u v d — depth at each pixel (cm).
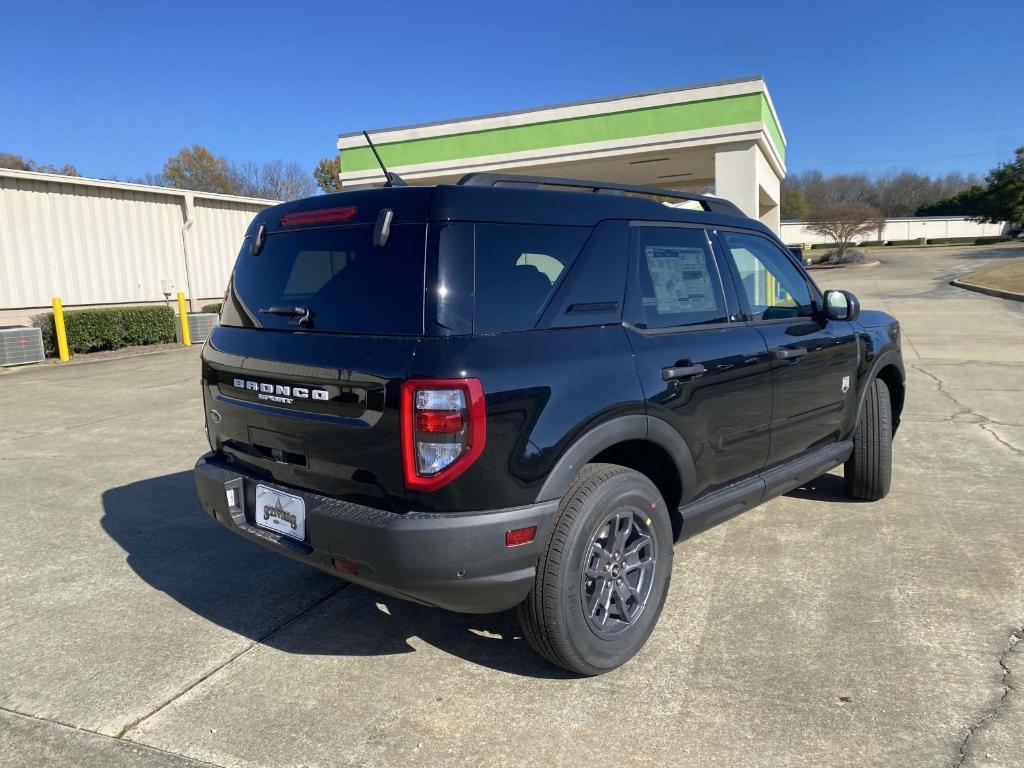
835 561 407
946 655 308
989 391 877
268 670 314
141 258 1770
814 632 331
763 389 372
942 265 3934
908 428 705
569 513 279
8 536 474
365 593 390
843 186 9644
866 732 261
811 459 427
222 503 325
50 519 505
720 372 343
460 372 252
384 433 259
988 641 318
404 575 256
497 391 257
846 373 450
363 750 259
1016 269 3002
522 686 298
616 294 314
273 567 424
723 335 356
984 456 604
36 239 1545
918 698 279
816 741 257
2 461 659
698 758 250
